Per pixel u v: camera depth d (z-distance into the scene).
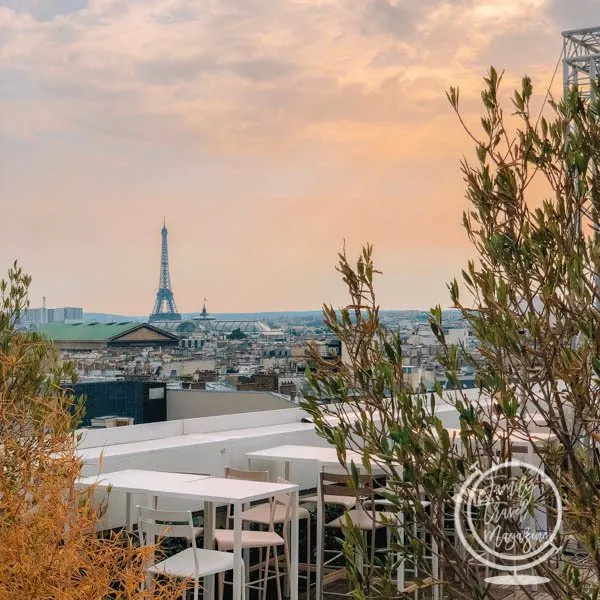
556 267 1.90
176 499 5.81
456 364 1.96
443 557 1.94
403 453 1.87
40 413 3.20
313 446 7.31
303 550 6.77
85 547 2.24
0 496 2.29
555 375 1.85
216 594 6.02
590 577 2.02
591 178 1.96
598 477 1.89
